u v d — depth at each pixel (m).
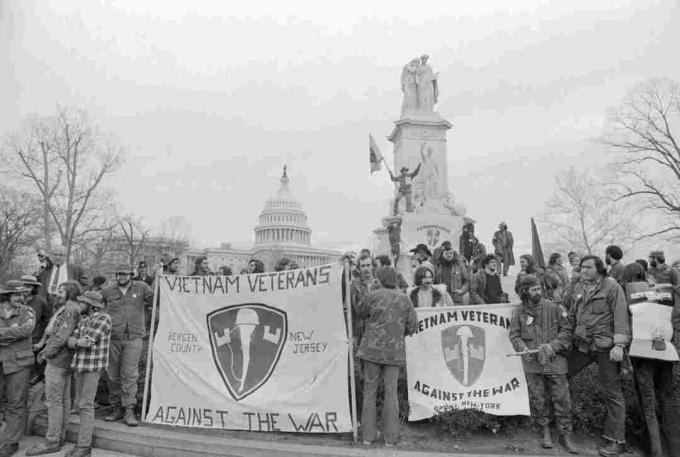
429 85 26.58
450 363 6.00
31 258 41.62
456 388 5.89
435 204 24.22
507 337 5.97
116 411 6.40
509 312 6.02
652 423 5.18
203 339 6.24
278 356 5.88
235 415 5.78
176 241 58.38
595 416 5.68
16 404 5.88
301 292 5.93
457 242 22.78
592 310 5.43
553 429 5.77
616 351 5.14
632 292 5.58
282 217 101.62
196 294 6.41
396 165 27.19
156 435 5.65
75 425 6.12
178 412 6.06
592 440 5.59
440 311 6.14
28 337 6.01
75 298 5.83
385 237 24.48
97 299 5.77
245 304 6.14
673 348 5.12
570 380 6.15
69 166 39.03
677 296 5.48
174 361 6.26
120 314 6.25
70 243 38.97
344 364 5.60
